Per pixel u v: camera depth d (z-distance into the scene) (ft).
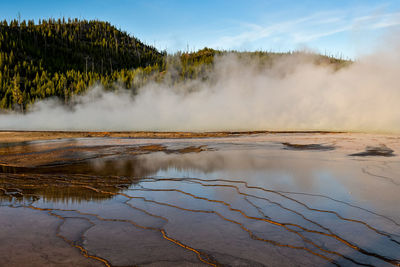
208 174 20.17
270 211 12.46
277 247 9.12
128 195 15.33
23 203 14.06
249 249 9.00
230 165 23.65
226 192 15.53
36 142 46.57
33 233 10.32
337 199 13.94
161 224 11.16
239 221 11.37
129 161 26.78
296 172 20.33
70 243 9.46
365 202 13.42
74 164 25.57
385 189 15.52
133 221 11.49
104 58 370.12
